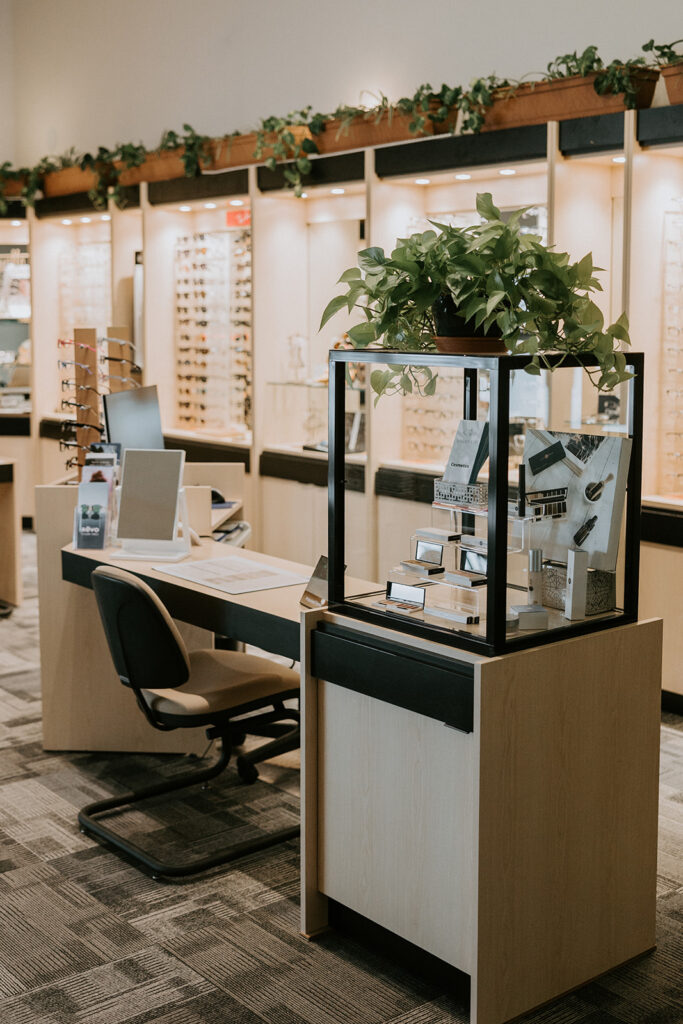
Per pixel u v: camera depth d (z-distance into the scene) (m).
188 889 3.29
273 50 7.14
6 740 4.48
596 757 2.74
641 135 4.58
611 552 2.68
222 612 3.41
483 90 5.11
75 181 8.18
